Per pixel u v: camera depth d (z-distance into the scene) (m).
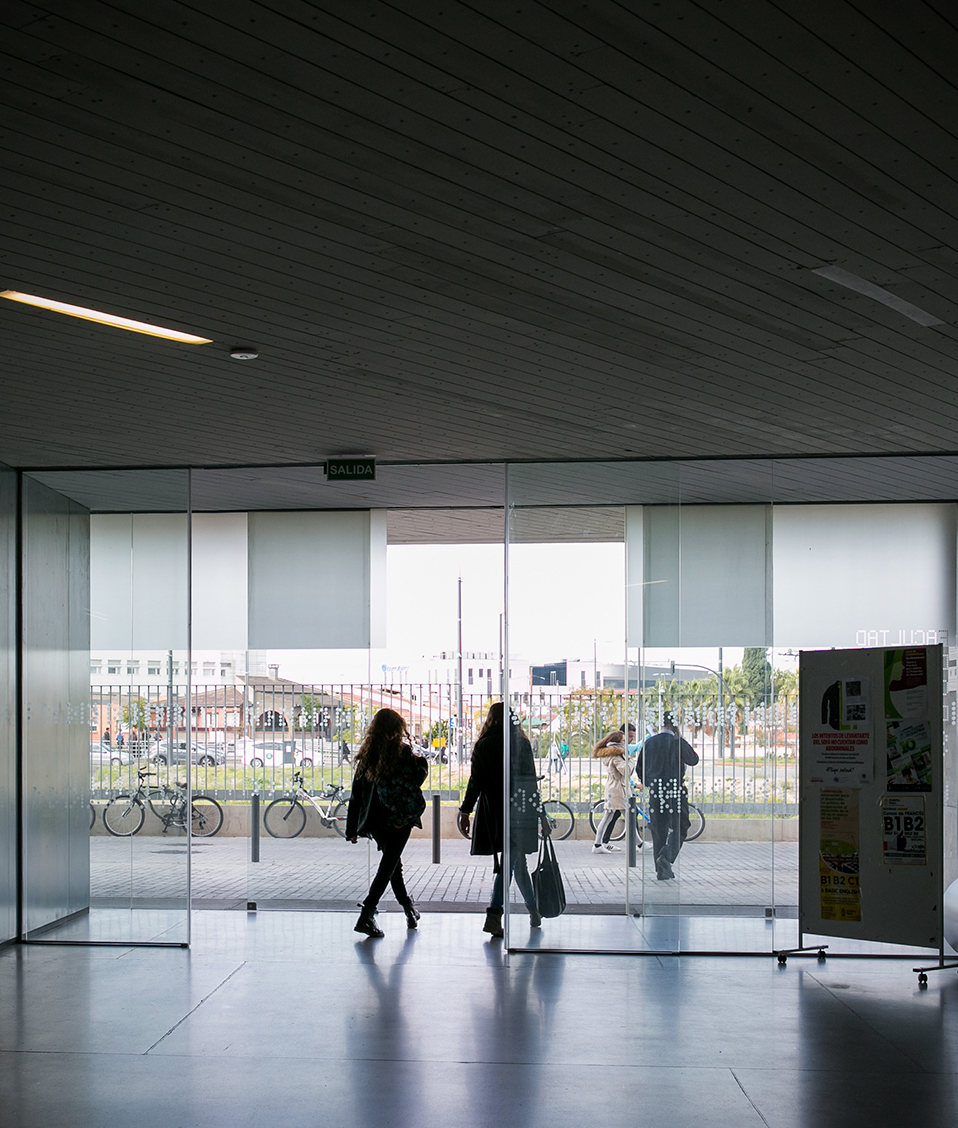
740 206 4.17
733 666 8.92
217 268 4.82
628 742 8.73
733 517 9.09
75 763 9.09
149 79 3.29
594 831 8.55
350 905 10.28
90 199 4.12
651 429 8.09
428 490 10.58
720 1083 5.56
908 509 10.54
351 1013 6.74
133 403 7.26
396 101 3.41
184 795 8.91
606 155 3.76
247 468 9.50
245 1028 6.45
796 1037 6.30
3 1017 6.71
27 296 5.17
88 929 8.88
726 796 8.66
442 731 14.28
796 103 3.41
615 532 9.07
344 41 3.09
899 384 6.77
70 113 3.49
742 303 5.29
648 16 2.96
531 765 8.62
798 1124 5.04
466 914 9.86
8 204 4.15
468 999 7.06
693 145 3.69
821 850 7.95
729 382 6.74
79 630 9.30
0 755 8.94
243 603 11.68
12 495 9.34
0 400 7.15
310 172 3.90
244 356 6.14
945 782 9.57
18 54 3.15
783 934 8.48
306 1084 5.54
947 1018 6.68
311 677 11.99
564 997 7.12
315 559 11.60
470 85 3.32
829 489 10.09
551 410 7.48
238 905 10.31
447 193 4.06
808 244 4.55
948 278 4.93
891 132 3.59
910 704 7.68
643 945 8.44
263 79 3.29
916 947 8.40
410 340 5.89
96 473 9.42
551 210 4.22
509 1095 5.39
